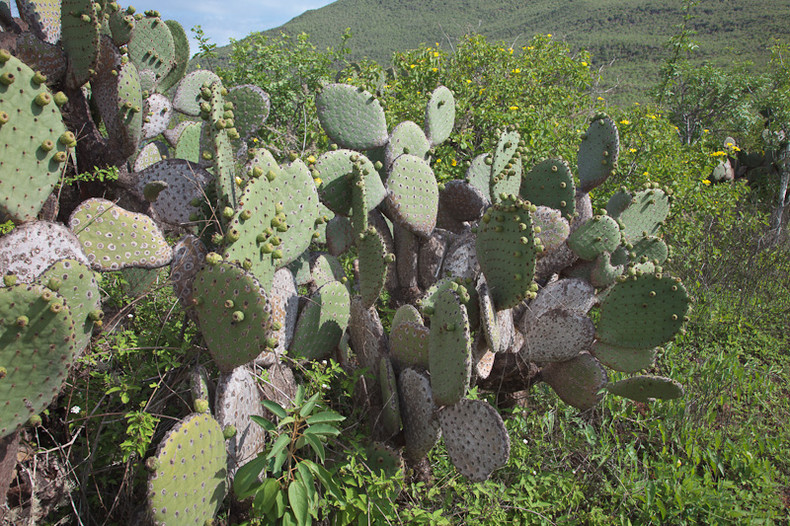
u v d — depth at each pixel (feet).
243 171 9.25
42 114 7.28
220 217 9.32
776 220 29.71
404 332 10.39
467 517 9.64
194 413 7.32
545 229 12.78
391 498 9.26
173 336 9.30
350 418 10.62
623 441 13.15
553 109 25.63
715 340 18.37
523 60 29.53
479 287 10.02
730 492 11.74
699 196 24.02
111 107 11.83
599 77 33.78
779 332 19.81
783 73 37.78
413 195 13.07
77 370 8.71
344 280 12.22
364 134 13.76
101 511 8.32
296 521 8.03
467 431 9.09
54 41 13.47
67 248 7.56
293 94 21.80
